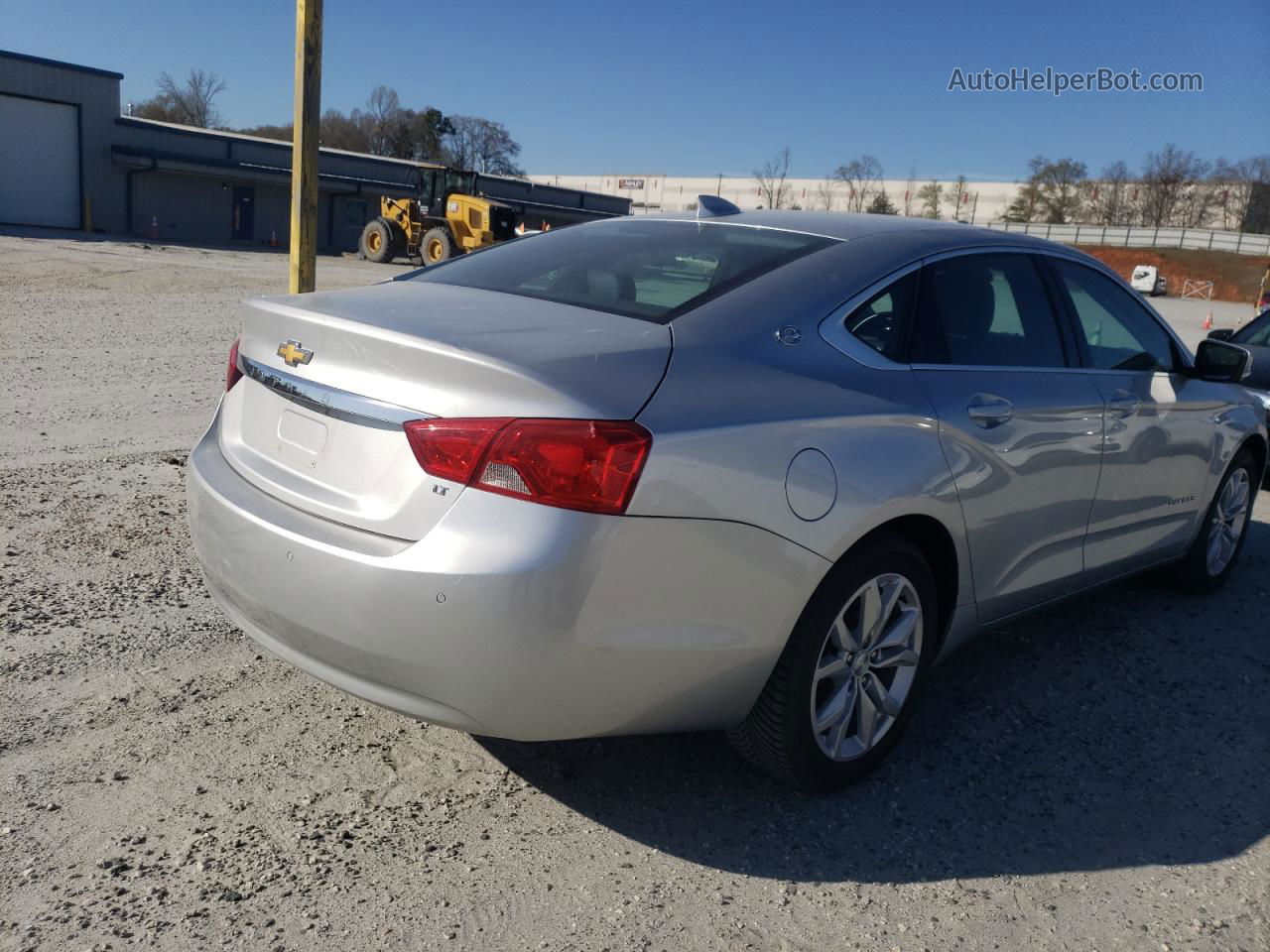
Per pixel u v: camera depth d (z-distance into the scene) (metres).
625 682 2.34
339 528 2.39
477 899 2.35
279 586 2.43
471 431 2.22
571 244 3.35
